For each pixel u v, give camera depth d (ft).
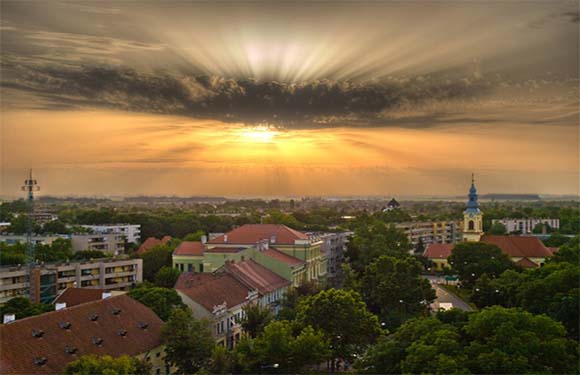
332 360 399.03
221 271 543.39
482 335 305.53
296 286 602.03
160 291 428.56
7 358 291.99
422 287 538.88
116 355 336.29
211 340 366.02
